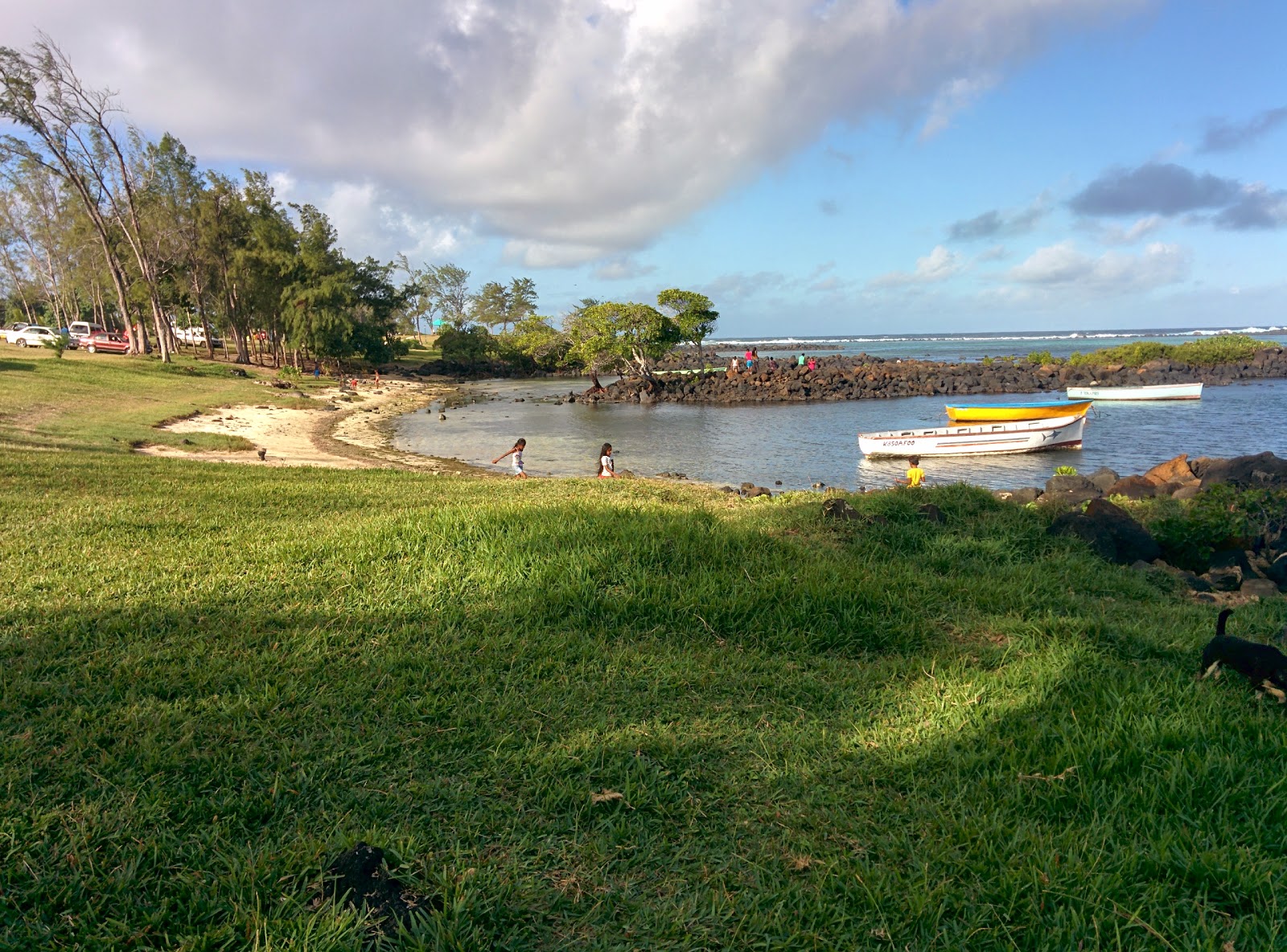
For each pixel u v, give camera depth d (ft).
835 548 27.32
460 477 49.42
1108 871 9.87
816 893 9.52
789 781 12.24
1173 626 21.47
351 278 197.77
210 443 69.62
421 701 13.97
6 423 63.00
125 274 173.27
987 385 175.11
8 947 8.04
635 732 13.42
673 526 25.49
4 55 124.67
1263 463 52.34
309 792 11.18
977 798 11.76
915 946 8.80
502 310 413.59
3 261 230.27
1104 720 13.80
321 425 105.09
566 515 26.50
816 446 98.89
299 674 14.87
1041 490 59.36
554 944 8.69
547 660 16.30
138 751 11.73
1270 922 8.89
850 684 16.39
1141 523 36.94
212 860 9.56
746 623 19.39
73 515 28.30
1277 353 200.64
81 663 14.99
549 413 138.82
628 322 171.12
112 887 9.04
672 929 8.92
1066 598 23.85
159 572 21.36
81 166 145.07
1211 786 11.83
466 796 11.30
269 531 27.07
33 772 11.00
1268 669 15.53
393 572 21.99
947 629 20.57
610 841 10.57
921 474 59.72
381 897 8.85
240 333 185.57
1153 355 207.10
